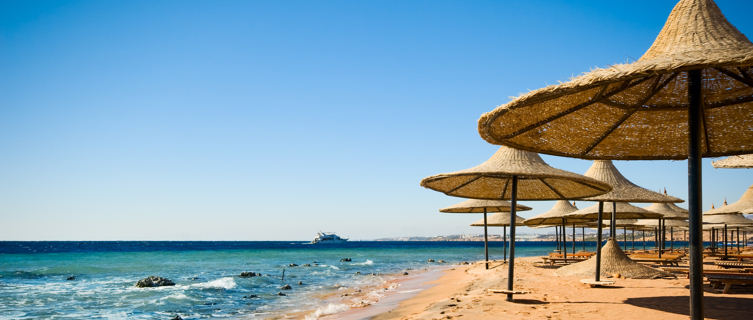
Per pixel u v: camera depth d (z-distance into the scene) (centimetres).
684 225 2605
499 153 844
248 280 2088
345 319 993
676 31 404
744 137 549
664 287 953
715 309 693
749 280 843
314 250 8088
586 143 586
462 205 1645
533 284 1083
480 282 1423
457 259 4550
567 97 478
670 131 560
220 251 7056
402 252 6969
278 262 3928
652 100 515
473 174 767
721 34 382
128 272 2728
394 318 933
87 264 3484
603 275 1178
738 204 1605
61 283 2031
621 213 1364
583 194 894
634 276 1144
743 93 486
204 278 2317
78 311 1273
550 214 1822
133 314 1223
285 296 1556
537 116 499
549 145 576
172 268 3100
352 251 7500
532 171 762
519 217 2159
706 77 484
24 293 1650
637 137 572
